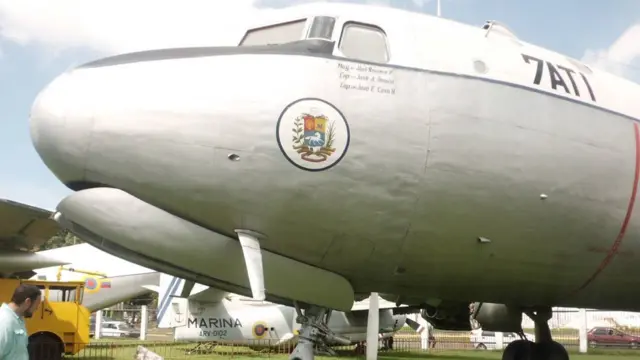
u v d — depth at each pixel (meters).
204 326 20.88
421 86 6.03
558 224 6.57
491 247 6.49
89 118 5.45
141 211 5.64
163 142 5.46
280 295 6.32
